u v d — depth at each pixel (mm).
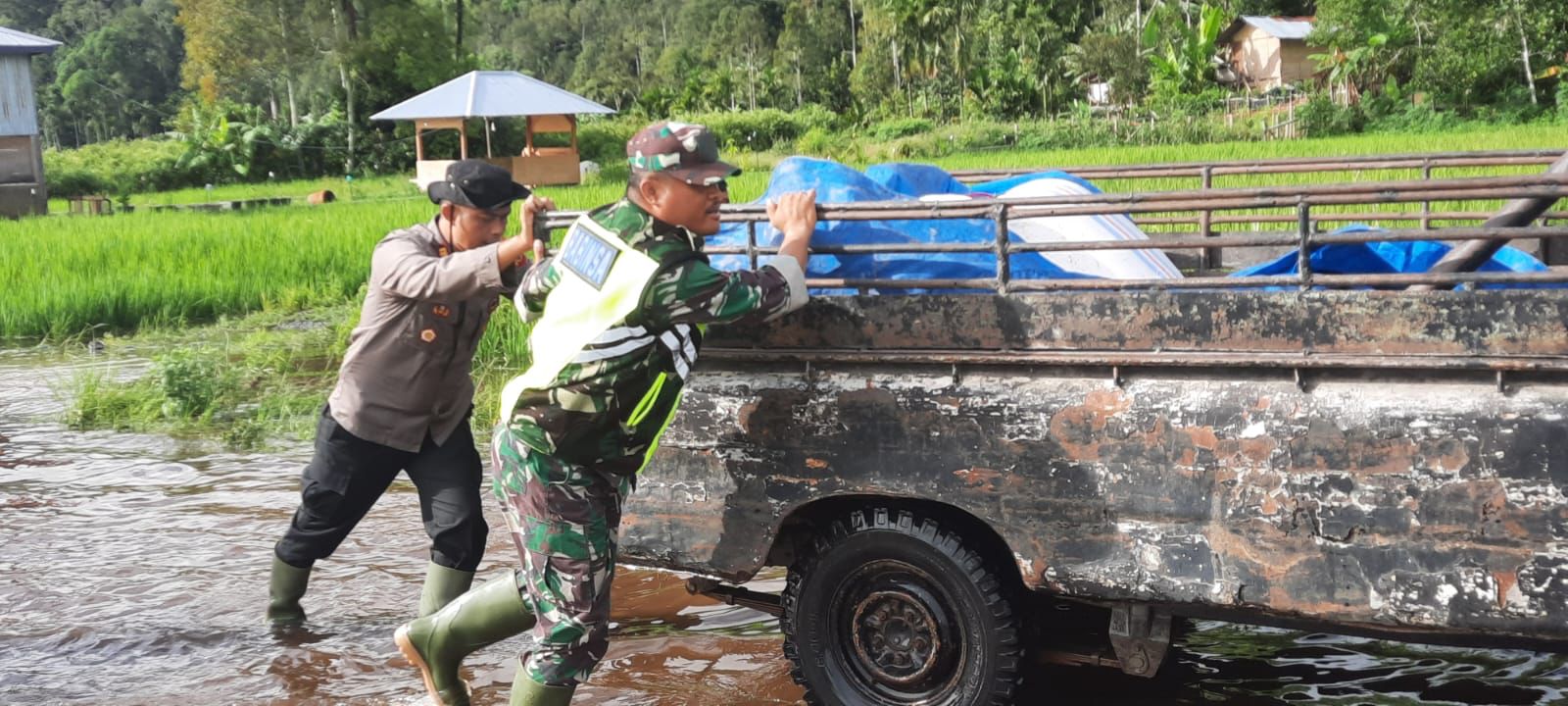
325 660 4461
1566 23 45531
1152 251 4180
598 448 3156
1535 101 44688
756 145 60406
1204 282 3080
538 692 3328
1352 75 49906
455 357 4332
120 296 13539
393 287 4008
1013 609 3387
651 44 149500
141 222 24547
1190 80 54969
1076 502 3176
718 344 3568
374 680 4289
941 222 3787
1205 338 3037
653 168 2943
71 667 4449
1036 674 3932
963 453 3285
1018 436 3225
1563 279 2732
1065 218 4008
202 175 53094
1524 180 2811
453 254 4012
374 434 4332
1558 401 2713
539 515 3207
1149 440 3092
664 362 3107
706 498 3615
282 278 15352
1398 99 46625
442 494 4371
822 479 3457
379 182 48594
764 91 93062
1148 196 3088
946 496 3312
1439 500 2816
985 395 3262
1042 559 3219
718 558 3611
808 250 3389
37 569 5512
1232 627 4398
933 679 3498
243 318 13922
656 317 3006
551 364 3084
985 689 3396
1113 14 69688
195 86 74375
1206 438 3033
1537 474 2729
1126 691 3896
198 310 13977
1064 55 63438
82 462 7543
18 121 34000
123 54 135250
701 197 2980
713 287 3000
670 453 3654
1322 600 2939
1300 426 2938
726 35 125562
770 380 3514
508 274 3883
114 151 58344
